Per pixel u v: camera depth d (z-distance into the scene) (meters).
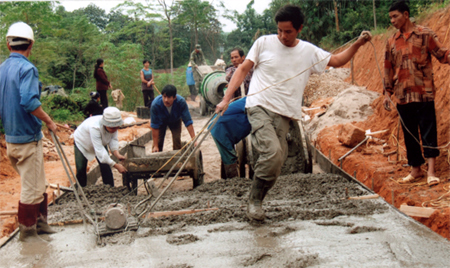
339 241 3.34
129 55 26.61
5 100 3.83
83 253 3.43
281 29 3.71
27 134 3.84
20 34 3.91
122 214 3.85
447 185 5.39
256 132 3.81
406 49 5.63
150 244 3.52
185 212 4.34
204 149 10.48
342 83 15.85
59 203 5.32
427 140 5.65
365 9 23.25
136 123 15.05
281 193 5.10
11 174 8.46
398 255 3.02
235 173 6.65
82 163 6.31
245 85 7.49
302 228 3.70
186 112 7.71
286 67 3.86
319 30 25.69
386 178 6.27
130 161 6.05
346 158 7.90
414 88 5.59
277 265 2.98
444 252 3.04
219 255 3.21
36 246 3.67
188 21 37.06
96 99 8.37
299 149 6.57
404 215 3.88
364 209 4.11
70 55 29.88
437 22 9.91
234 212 4.20
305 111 13.42
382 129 8.91
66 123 13.69
